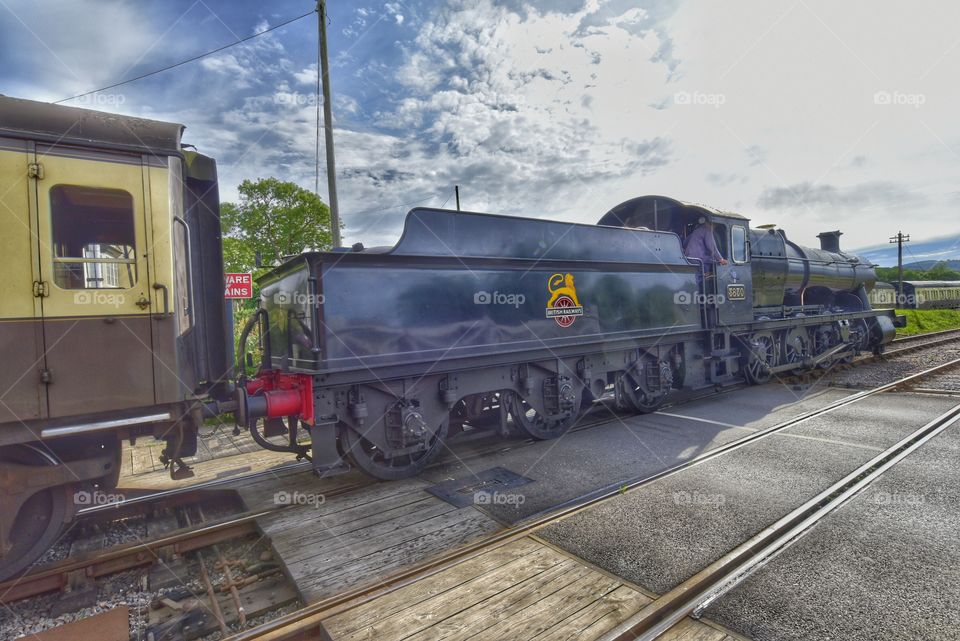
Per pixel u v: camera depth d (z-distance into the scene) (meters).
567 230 6.57
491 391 5.96
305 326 4.68
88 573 3.62
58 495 3.59
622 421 7.42
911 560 3.20
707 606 2.80
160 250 3.72
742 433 6.41
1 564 3.39
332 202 9.70
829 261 12.87
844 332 12.65
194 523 4.59
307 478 5.52
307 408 4.61
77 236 4.07
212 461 6.42
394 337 4.95
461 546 3.72
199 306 4.30
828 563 3.20
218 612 3.17
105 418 3.55
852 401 8.13
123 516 4.63
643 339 7.59
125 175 3.64
